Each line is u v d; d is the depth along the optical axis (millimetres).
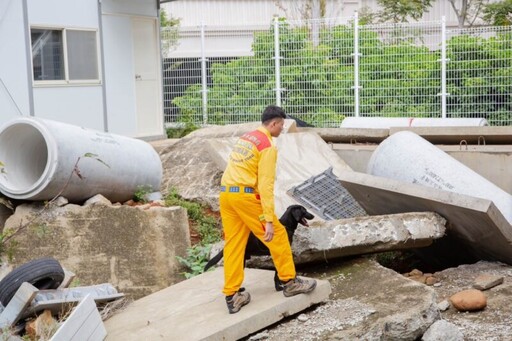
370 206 9594
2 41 13281
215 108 18016
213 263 7020
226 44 22109
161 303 7133
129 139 10188
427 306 6758
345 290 7414
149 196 10086
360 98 17078
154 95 17484
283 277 6676
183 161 11727
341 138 13172
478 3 22766
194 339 6059
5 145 9172
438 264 9891
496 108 16344
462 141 12203
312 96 17359
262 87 17688
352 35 17078
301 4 24094
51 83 14336
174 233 9055
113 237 8797
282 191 10781
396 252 9945
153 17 17281
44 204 8797
